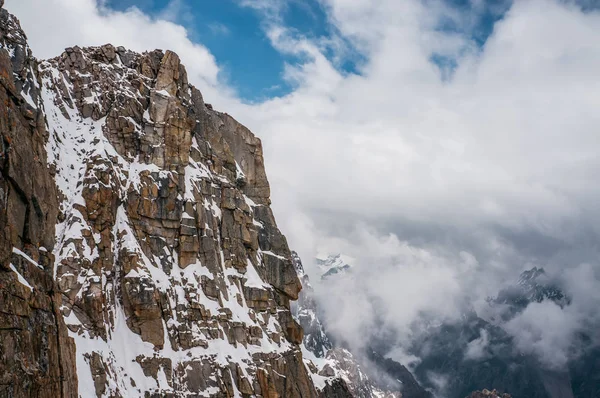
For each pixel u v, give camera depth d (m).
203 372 104.56
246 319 118.75
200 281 113.62
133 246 104.81
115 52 122.19
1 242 64.62
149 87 121.44
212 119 136.88
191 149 124.38
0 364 60.94
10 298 64.06
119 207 107.69
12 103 76.50
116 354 97.19
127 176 110.69
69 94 112.06
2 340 62.03
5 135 71.19
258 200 139.00
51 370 69.69
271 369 116.12
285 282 133.12
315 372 141.88
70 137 107.56
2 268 64.88
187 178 119.69
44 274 73.25
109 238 102.94
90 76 115.44
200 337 107.81
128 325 101.50
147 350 100.75
